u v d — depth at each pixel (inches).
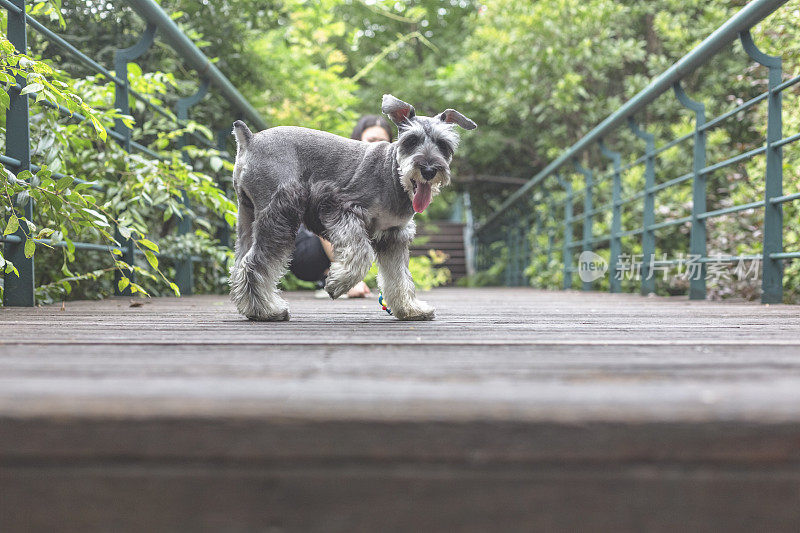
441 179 89.8
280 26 296.0
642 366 45.0
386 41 589.6
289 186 88.8
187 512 31.3
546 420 31.0
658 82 185.2
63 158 130.3
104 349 55.3
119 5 196.4
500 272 504.7
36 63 101.7
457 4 577.3
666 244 277.1
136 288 120.3
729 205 224.5
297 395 33.9
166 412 31.4
